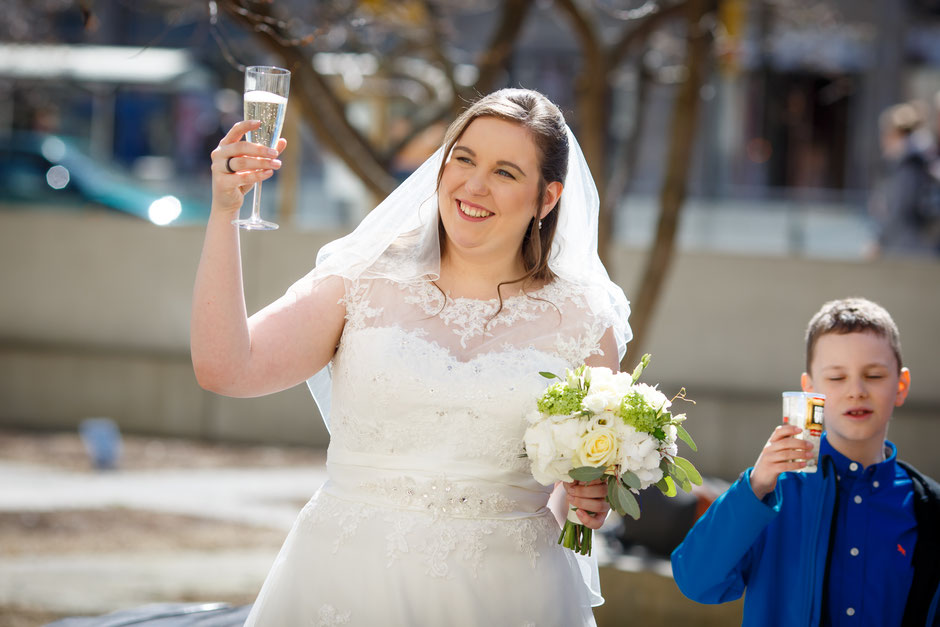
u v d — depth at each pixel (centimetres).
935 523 285
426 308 297
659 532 489
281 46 530
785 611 288
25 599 616
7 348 1152
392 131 1177
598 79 677
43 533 762
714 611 464
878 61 1728
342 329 300
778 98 1667
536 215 304
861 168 1698
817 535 287
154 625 363
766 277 1053
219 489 916
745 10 984
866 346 291
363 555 282
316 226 1260
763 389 1055
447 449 287
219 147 260
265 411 1115
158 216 1294
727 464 1009
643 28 702
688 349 1067
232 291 266
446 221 294
